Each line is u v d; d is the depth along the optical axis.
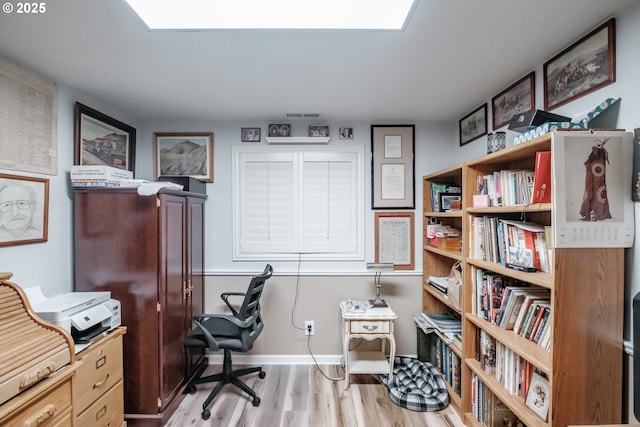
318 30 1.38
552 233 1.23
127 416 1.98
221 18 1.29
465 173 1.99
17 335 1.26
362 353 2.74
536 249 1.49
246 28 1.36
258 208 2.86
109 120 2.37
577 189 1.23
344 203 2.86
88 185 1.99
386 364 2.51
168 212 2.12
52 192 1.89
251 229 2.86
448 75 1.88
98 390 1.62
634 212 1.24
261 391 2.38
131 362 2.00
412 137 2.87
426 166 2.87
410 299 2.84
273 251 2.86
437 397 2.19
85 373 1.53
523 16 1.30
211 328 2.36
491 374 1.78
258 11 1.24
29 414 1.15
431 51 1.59
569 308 1.23
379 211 2.86
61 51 1.57
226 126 2.84
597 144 1.23
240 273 2.82
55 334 1.35
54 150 1.90
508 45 1.54
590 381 1.24
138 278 2.01
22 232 1.69
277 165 2.85
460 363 2.19
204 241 2.83
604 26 1.33
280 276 2.84
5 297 1.32
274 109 2.53
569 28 1.40
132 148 2.67
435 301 2.75
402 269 2.85
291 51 1.58
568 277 1.23
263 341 2.83
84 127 2.12
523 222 1.65
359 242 2.85
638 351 1.04
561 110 1.60
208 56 1.63
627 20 1.25
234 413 2.12
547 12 1.27
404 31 1.40
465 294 1.99
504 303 1.67
